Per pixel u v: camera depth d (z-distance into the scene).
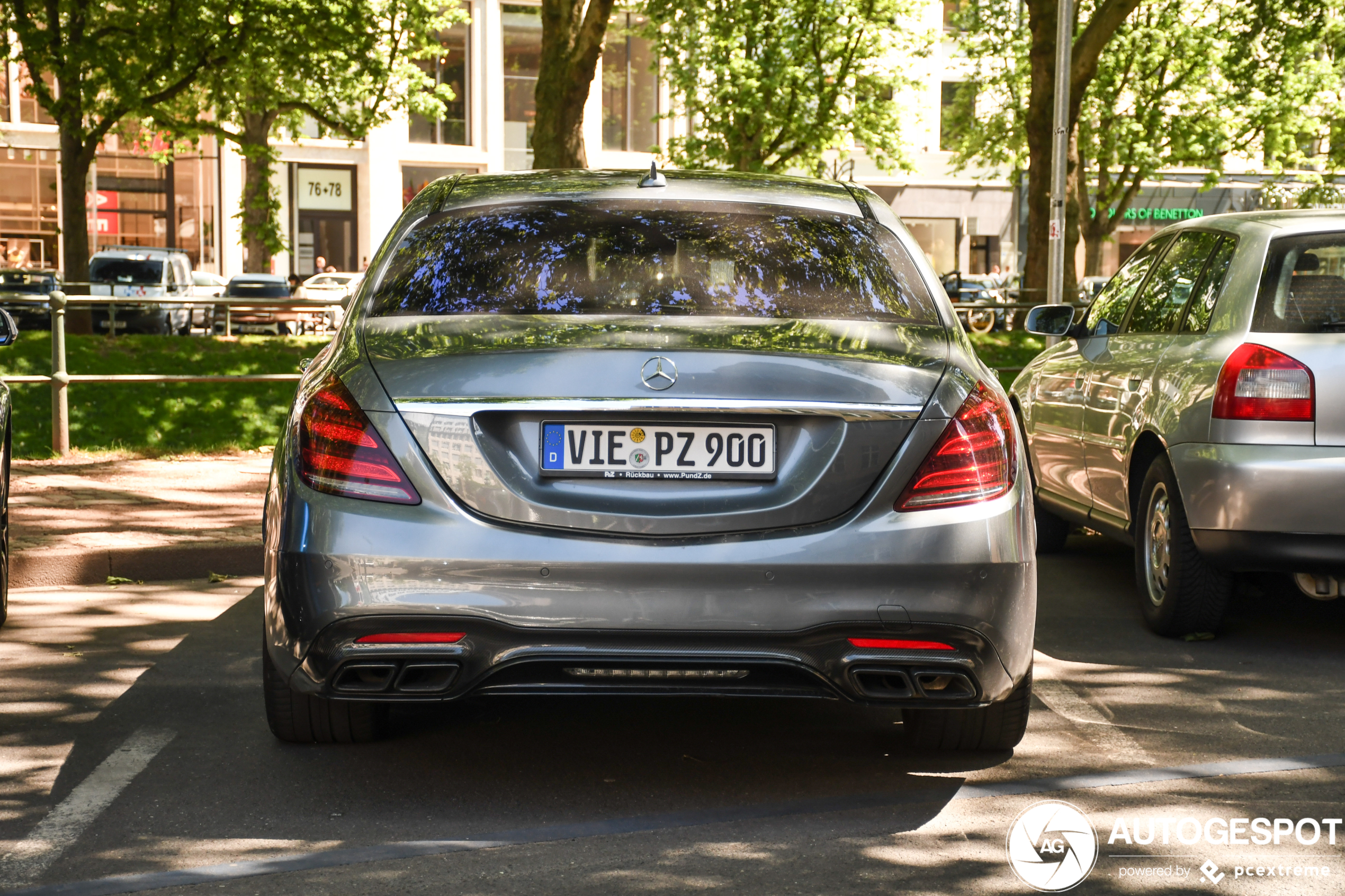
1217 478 5.62
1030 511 3.80
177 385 13.57
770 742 4.52
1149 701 5.07
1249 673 5.50
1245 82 36.78
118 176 44.97
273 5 20.08
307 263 45.88
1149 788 4.09
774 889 3.32
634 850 3.57
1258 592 6.56
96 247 44.84
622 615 3.51
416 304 4.08
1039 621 6.45
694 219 4.45
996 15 40.16
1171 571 5.95
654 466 3.56
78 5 20.05
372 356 3.73
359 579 3.55
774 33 31.97
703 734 4.60
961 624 3.59
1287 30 25.06
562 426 3.57
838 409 3.57
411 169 46.53
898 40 33.53
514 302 4.05
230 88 21.59
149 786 4.04
